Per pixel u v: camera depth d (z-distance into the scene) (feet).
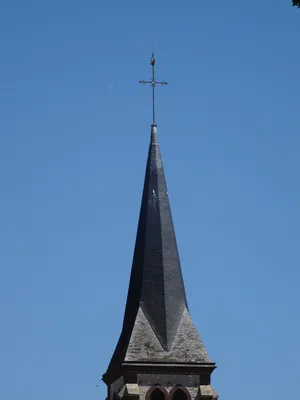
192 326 407.85
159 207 420.77
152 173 424.87
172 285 411.75
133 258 422.41
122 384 402.31
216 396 396.57
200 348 403.54
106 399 433.48
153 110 431.84
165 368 396.98
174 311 408.46
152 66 432.66
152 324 404.36
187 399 396.57
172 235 418.92
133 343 399.85
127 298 420.77
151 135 430.20
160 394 395.55
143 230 418.92
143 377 395.96
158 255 414.21
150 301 407.85
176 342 402.93
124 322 419.33
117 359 412.98
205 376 400.06
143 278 410.93
